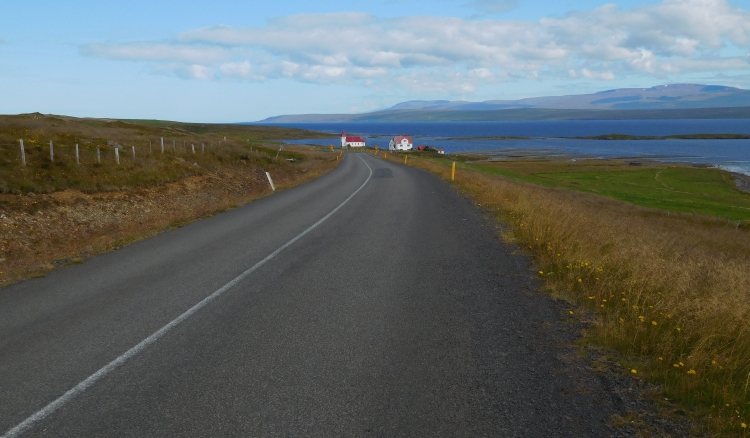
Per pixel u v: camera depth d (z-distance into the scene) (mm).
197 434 3434
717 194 57125
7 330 5578
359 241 10797
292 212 15797
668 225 23781
